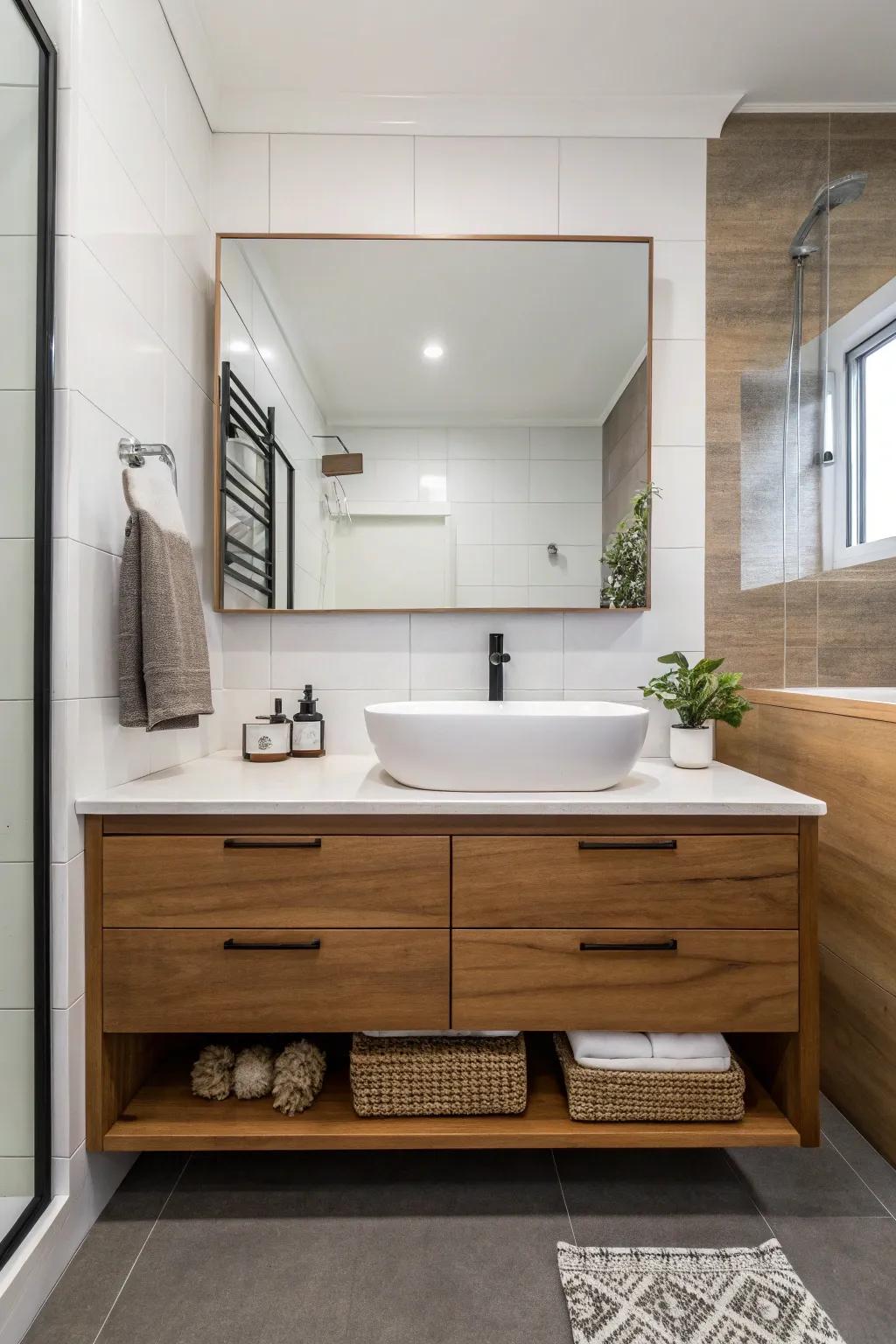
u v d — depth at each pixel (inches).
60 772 44.4
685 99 70.3
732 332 72.2
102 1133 46.3
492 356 70.3
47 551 43.8
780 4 60.5
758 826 47.9
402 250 70.0
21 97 40.6
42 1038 43.1
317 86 69.0
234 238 69.1
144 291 54.3
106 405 48.3
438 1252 44.1
